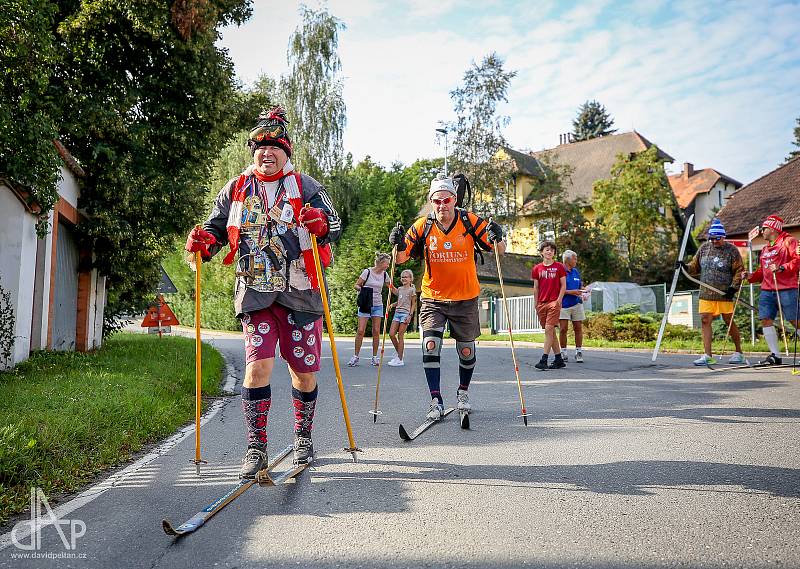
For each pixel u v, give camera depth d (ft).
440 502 12.34
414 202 108.17
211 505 12.10
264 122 14.44
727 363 37.91
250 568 9.50
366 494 12.89
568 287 40.37
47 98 33.81
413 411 22.84
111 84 39.09
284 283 14.05
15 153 28.25
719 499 12.22
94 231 38.50
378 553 9.93
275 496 12.88
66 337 40.01
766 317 35.55
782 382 28.27
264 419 13.93
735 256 36.09
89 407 19.44
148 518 11.87
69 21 35.73
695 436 17.63
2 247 28.71
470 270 20.62
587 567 9.34
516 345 64.64
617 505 11.98
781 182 94.17
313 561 9.70
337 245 108.37
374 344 41.19
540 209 127.44
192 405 24.52
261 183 14.48
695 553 9.75
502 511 11.76
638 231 126.52
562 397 25.54
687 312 72.64
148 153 41.34
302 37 108.47
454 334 20.95
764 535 10.41
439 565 9.47
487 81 107.76
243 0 43.60
